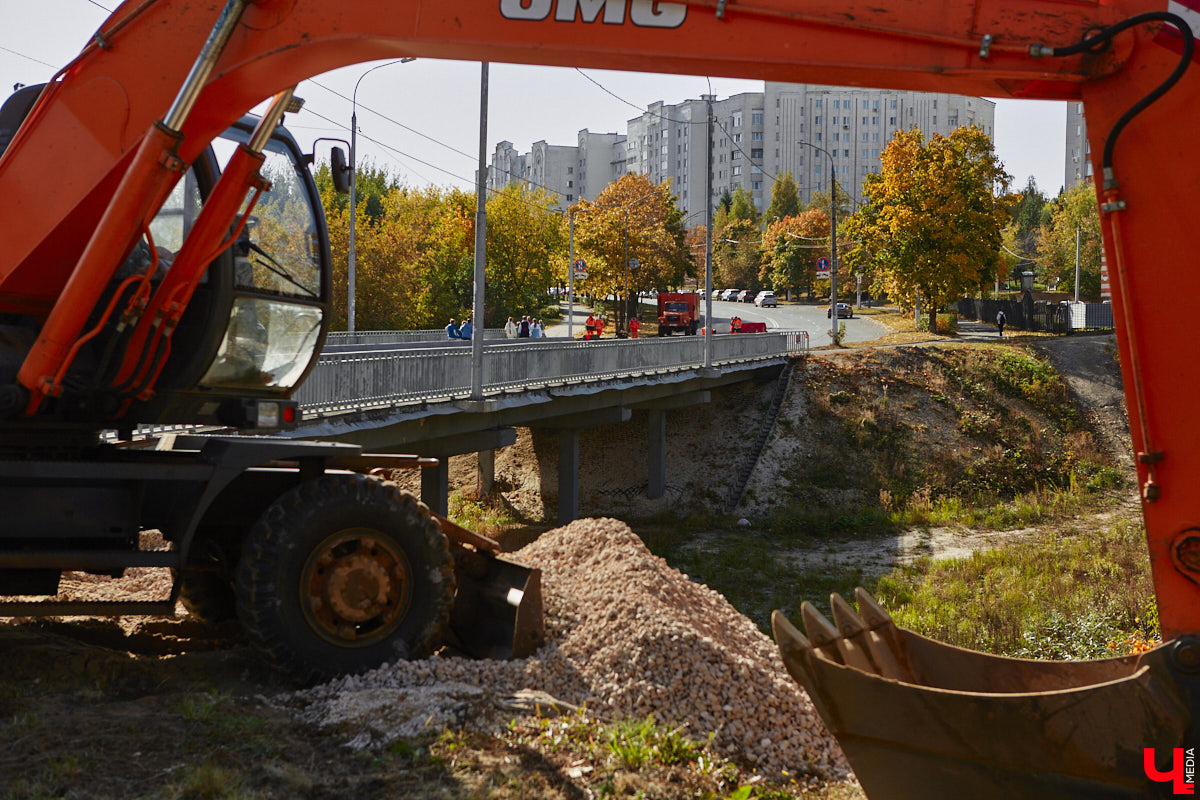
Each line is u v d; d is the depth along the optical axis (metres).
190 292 5.98
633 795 4.52
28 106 6.41
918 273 54.47
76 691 5.35
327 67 5.23
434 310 66.50
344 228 56.19
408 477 29.80
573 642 6.34
